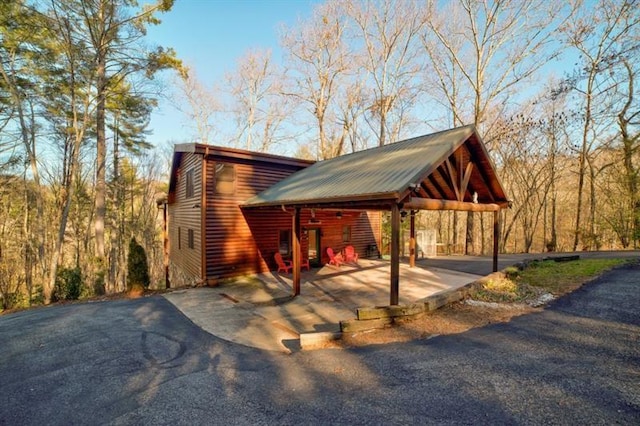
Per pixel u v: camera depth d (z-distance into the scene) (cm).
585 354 439
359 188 667
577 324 554
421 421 310
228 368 468
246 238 1202
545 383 368
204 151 1093
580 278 873
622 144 1688
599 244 1839
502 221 2498
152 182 2862
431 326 579
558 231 2394
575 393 345
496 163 2267
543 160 2070
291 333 620
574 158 1938
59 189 2056
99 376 454
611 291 736
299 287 911
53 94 1526
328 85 2494
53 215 2036
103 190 1559
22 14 1193
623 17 1623
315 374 428
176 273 1558
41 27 1266
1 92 1425
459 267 1239
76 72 1462
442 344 498
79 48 1386
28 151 1477
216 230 1134
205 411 353
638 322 546
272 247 1267
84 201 2217
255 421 329
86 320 741
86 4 1329
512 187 2344
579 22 1723
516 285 831
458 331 550
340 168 1029
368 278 1101
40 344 591
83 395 402
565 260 1200
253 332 632
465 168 846
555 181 2100
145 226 2680
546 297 725
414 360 447
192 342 586
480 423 302
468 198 973
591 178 1841
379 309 581
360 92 2469
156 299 930
